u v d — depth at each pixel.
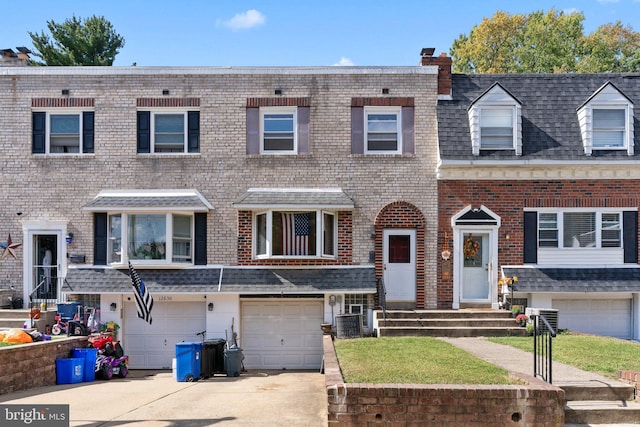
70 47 40.94
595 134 19.08
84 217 19.30
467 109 19.42
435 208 19.25
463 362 11.75
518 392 9.40
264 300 19.39
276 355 19.38
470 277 19.25
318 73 19.59
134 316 19.30
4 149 19.48
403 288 19.23
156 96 19.52
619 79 20.14
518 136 18.83
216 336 18.97
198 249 19.28
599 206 19.00
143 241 18.91
